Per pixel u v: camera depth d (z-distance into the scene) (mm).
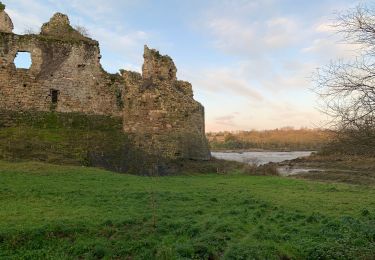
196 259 9227
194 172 27016
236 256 9383
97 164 24844
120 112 31438
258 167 30109
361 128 9789
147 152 27859
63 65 30062
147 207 13406
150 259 9250
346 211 14164
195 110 30578
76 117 29828
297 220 12734
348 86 9930
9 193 14602
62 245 9789
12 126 27328
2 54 28125
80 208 12883
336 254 9641
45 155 23984
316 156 44281
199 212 13117
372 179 27344
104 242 9906
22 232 10070
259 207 14320
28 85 28688
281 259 9703
